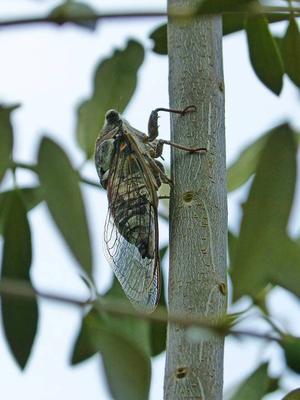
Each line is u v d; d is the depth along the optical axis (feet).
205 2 2.70
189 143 2.86
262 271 2.73
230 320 2.68
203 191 2.85
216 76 2.88
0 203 2.87
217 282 2.83
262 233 2.74
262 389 2.87
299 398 2.74
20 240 2.84
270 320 2.69
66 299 2.69
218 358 2.79
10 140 2.78
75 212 2.73
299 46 2.88
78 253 2.72
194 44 2.88
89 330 2.75
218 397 2.79
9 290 2.68
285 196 2.75
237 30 2.92
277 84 2.90
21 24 2.69
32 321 2.79
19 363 2.79
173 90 2.88
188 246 2.84
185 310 2.82
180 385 2.79
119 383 2.73
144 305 2.95
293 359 2.52
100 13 2.69
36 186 2.89
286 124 2.75
